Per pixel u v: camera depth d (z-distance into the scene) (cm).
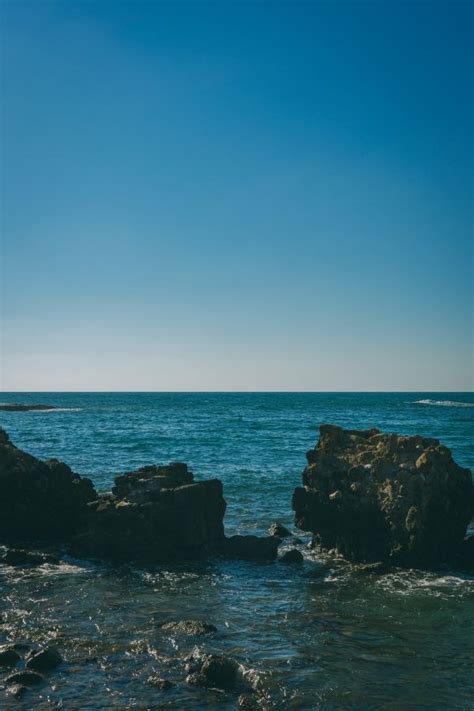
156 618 1321
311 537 2119
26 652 1120
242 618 1334
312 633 1252
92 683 1011
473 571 1739
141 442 5278
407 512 1784
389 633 1259
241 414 11512
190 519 1828
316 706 955
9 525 1973
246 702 958
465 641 1224
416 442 1953
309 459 2075
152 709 936
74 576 1631
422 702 975
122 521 1811
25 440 5406
